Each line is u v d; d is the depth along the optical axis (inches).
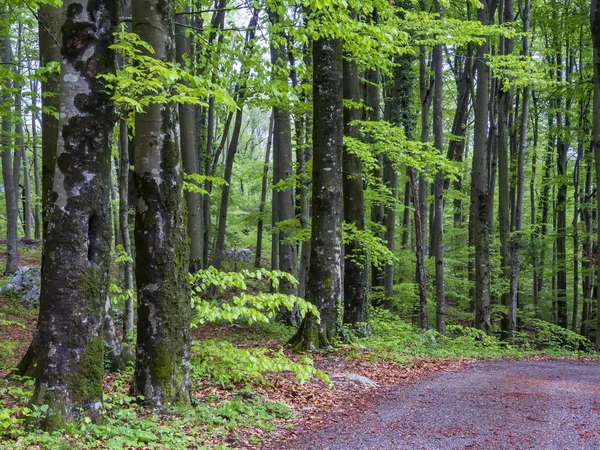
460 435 217.2
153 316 224.1
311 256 434.0
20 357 394.3
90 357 185.2
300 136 614.5
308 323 426.6
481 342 585.9
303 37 307.6
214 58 299.7
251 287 919.7
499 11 689.0
